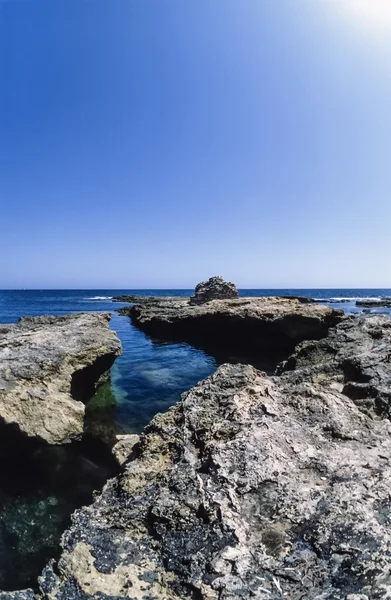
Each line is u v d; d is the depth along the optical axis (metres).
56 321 16.73
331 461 4.80
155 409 11.53
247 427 5.52
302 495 4.24
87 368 11.28
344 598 3.05
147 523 4.18
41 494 6.82
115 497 4.82
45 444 8.43
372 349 9.24
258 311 21.28
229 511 4.06
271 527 3.89
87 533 4.12
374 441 5.28
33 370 9.57
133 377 15.20
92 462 8.10
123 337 25.81
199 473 4.80
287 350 21.30
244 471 4.62
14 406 8.56
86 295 140.50
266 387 6.80
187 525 4.01
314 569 3.37
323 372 8.63
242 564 3.46
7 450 8.36
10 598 3.59
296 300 24.86
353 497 4.14
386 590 3.06
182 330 25.39
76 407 9.12
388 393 6.62
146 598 3.28
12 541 5.52
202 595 3.22
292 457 4.87
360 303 67.44
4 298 104.38
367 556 3.41
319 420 5.74
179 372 16.17
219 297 33.12
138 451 5.88
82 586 3.46
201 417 6.02
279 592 3.19
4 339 11.72
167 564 3.62
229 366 7.81
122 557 3.76
